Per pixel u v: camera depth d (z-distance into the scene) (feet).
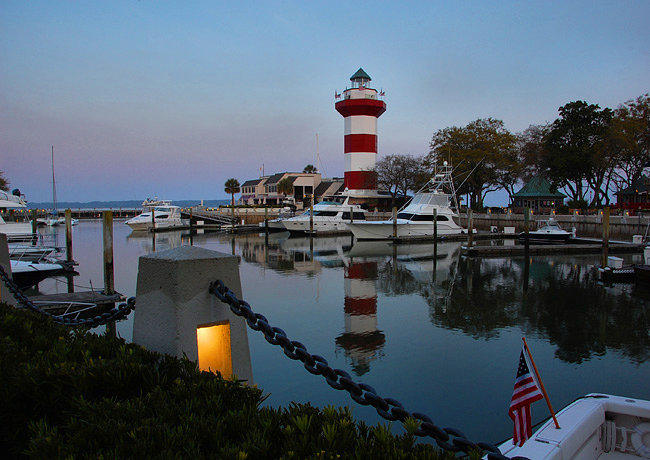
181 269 11.21
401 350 42.01
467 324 51.01
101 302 55.16
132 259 112.27
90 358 11.09
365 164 241.96
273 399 31.30
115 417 8.67
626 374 36.40
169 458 7.14
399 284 76.59
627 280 76.79
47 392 10.31
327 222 177.27
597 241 130.21
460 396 32.30
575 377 35.78
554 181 179.52
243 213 270.67
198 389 9.72
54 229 222.48
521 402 12.36
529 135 214.48
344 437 7.93
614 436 15.74
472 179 207.41
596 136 165.37
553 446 12.89
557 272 87.15
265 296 66.80
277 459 7.52
